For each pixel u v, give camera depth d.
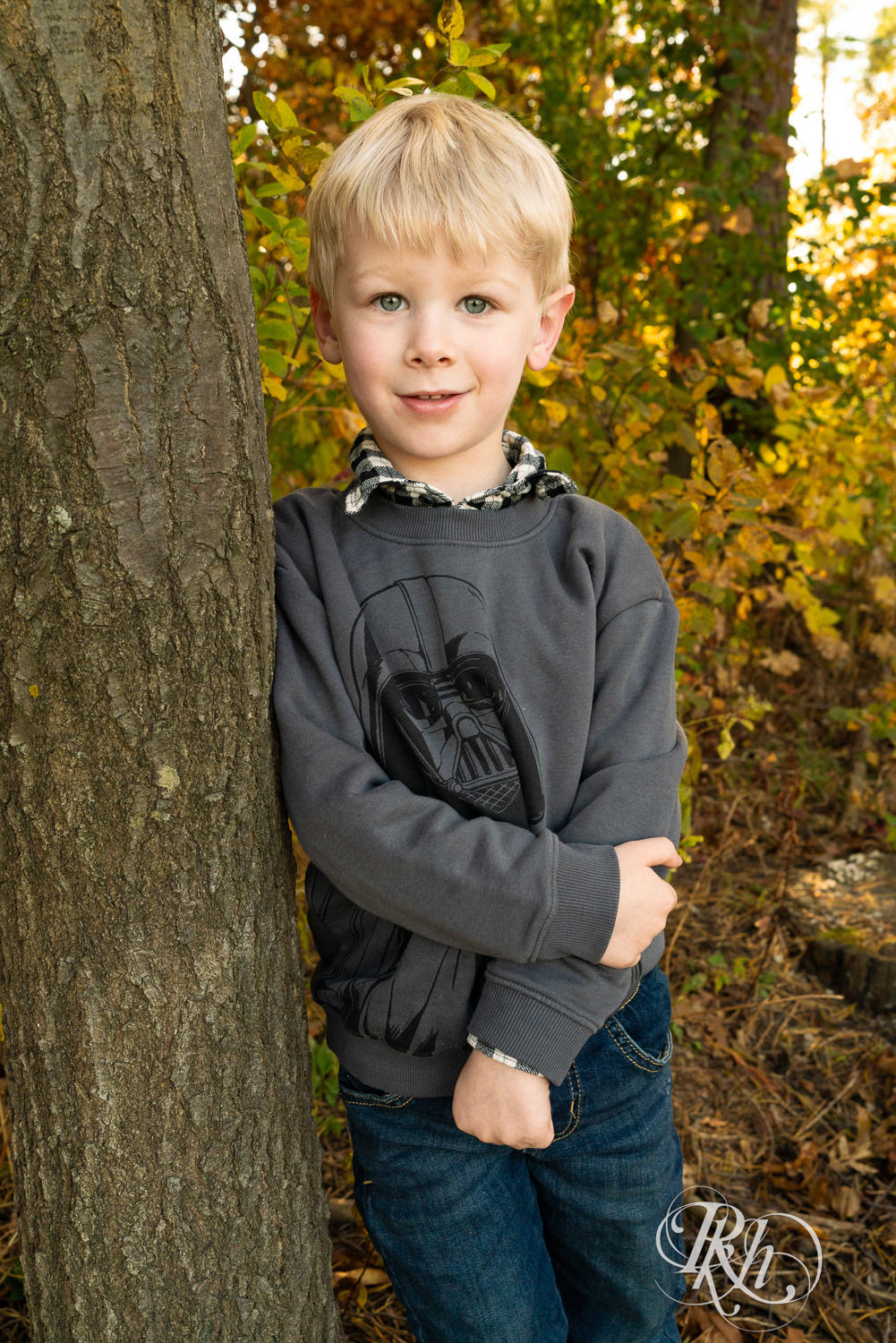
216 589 1.06
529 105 4.61
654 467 2.70
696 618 2.46
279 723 1.19
